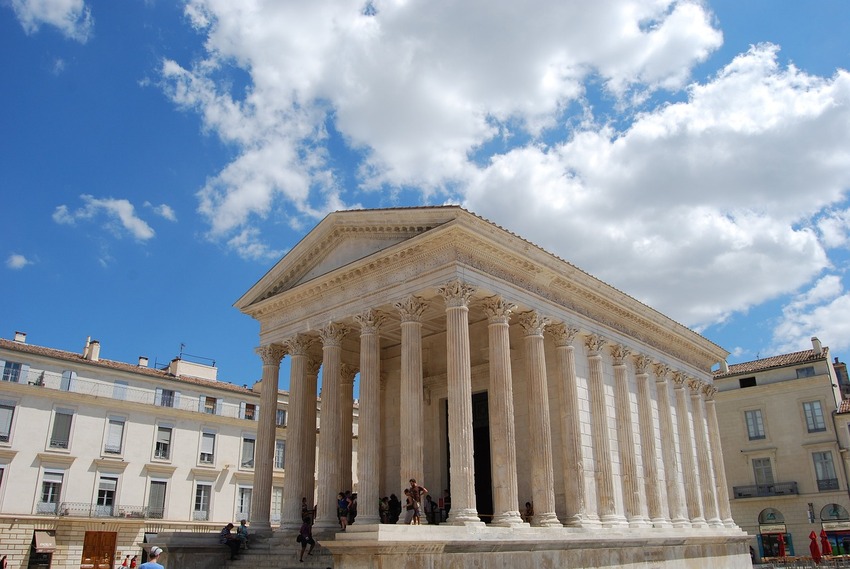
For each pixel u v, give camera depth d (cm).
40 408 5553
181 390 6456
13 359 5578
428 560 2628
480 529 2845
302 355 3944
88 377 5931
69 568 5384
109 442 5859
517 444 3778
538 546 3078
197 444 6362
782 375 7038
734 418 7206
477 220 3316
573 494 3528
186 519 6116
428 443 4184
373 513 3256
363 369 3494
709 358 5528
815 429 6725
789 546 6619
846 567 5122
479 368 4053
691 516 4666
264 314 4225
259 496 3831
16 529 5219
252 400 6931
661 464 4512
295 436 3800
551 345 3906
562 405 3709
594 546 3444
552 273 3759
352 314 3659
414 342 3325
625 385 4247
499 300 3409
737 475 7062
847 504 6394
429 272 3338
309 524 3300
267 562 3397
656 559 3975
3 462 5281
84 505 5588
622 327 4419
